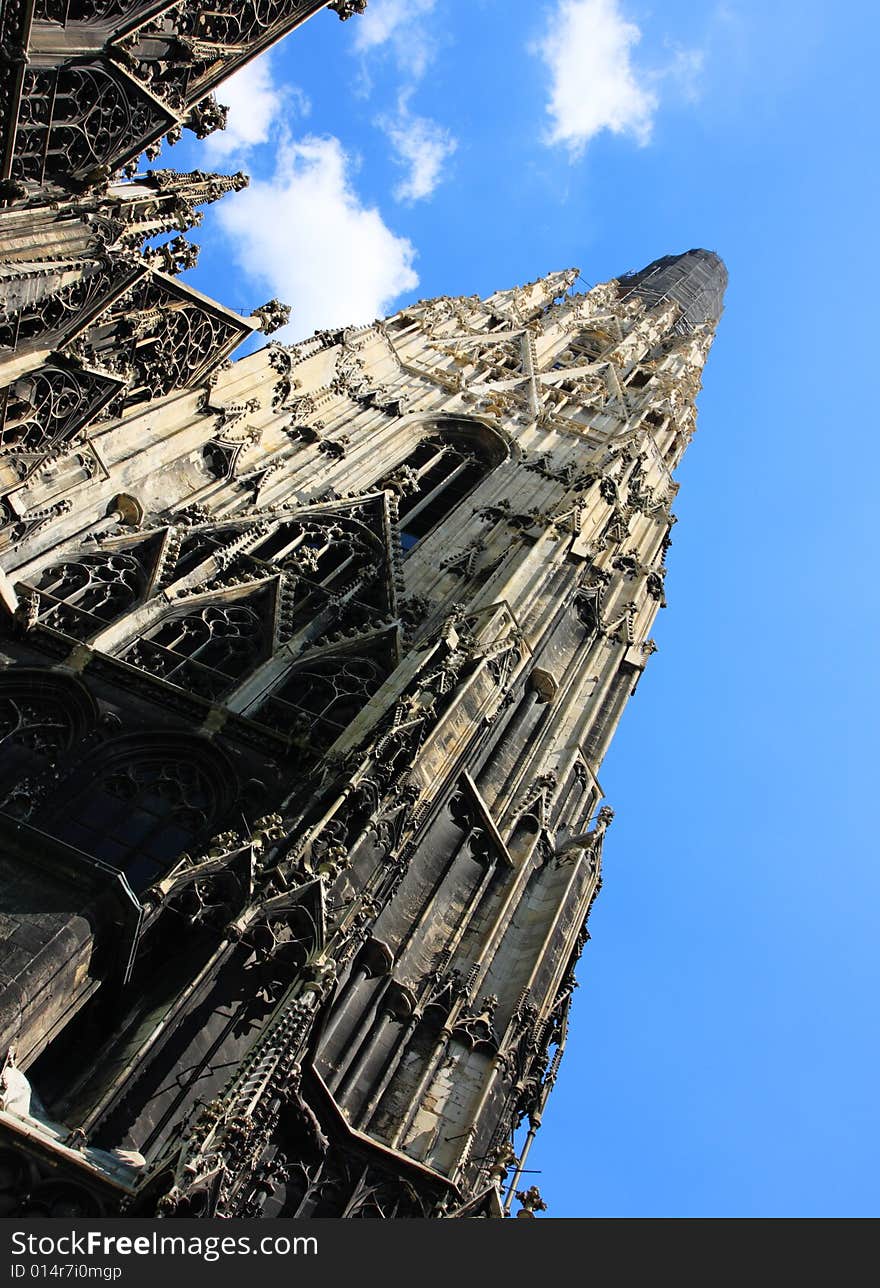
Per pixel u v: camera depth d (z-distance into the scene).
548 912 39.06
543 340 74.00
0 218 25.44
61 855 24.59
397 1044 31.53
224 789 30.39
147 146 27.91
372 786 29.12
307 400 50.00
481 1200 29.12
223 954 24.78
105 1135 22.31
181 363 36.19
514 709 41.94
